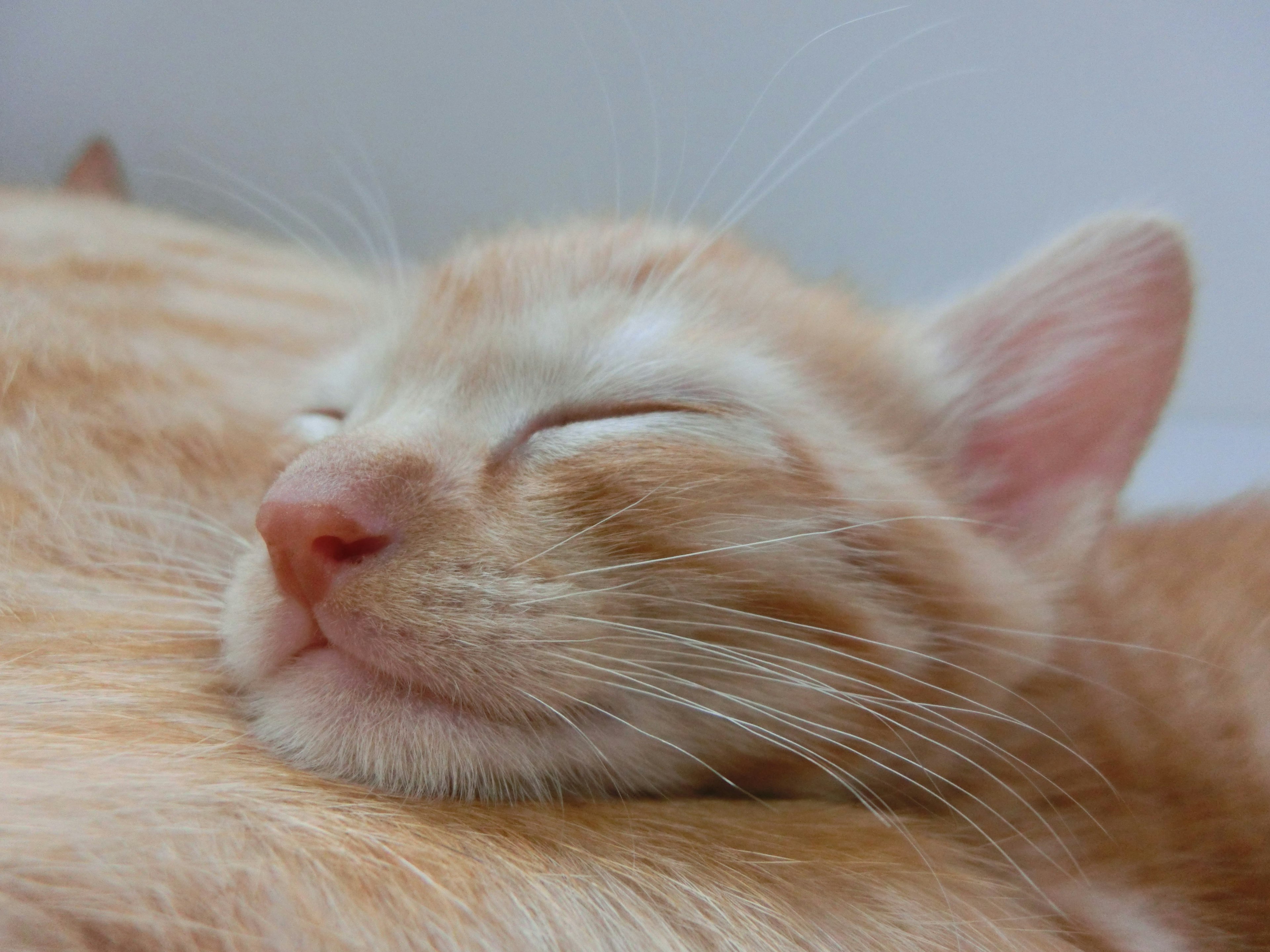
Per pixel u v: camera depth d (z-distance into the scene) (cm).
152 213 25
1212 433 31
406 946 14
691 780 16
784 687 16
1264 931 18
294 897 14
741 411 17
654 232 20
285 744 16
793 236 26
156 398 20
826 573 16
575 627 16
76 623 17
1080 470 18
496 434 17
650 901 15
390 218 26
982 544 18
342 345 21
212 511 19
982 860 17
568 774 16
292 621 16
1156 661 19
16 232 22
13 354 19
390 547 16
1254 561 22
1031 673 18
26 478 18
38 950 14
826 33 22
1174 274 18
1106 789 18
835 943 15
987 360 19
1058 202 26
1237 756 19
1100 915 17
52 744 15
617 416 17
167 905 14
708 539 16
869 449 18
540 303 18
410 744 16
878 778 17
